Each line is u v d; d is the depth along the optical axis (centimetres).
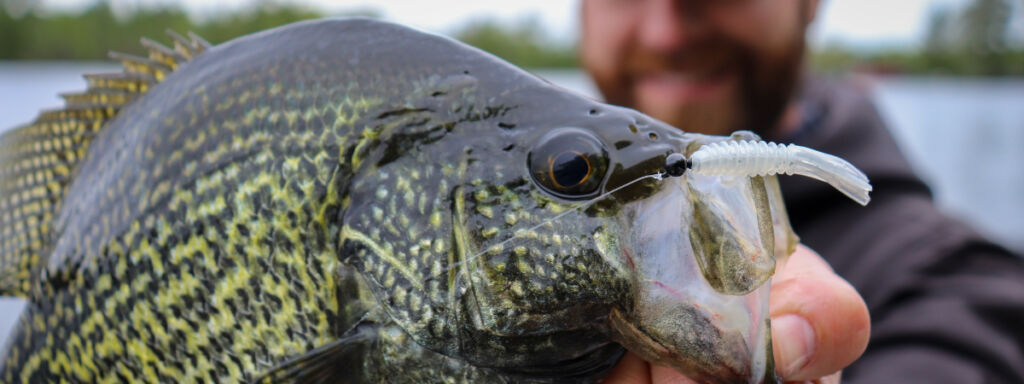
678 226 23
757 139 24
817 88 64
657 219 24
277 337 25
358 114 25
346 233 25
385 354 25
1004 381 40
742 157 23
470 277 24
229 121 25
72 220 28
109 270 26
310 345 25
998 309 44
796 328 24
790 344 24
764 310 23
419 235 24
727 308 23
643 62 53
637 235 24
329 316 25
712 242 23
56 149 30
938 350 42
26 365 28
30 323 28
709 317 23
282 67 26
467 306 24
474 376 25
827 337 24
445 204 24
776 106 54
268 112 25
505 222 24
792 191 54
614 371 25
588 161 24
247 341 25
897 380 39
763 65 52
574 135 24
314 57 26
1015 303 44
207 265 25
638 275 24
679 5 50
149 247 26
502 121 25
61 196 29
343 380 25
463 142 25
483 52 26
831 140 56
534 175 24
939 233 50
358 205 25
